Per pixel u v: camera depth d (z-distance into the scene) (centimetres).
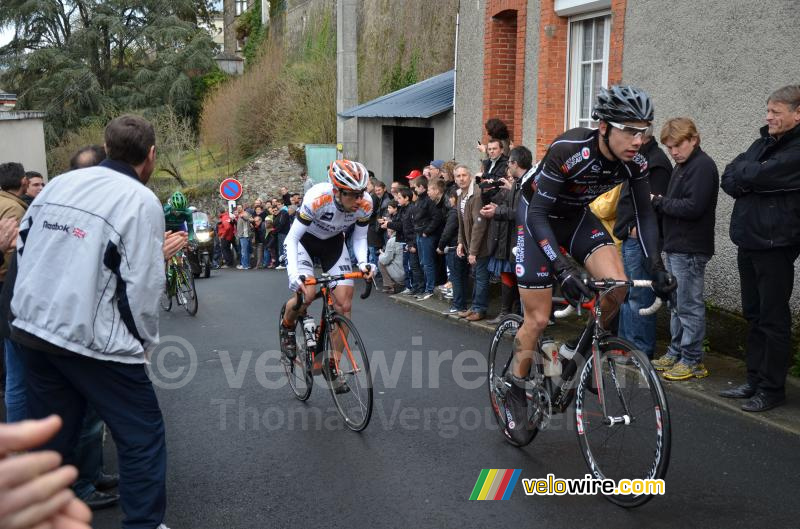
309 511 341
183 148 2903
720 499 335
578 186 355
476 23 1006
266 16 3662
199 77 3728
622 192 528
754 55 555
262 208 1734
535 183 358
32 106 3588
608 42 769
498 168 722
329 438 435
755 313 450
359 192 453
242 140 2789
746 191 435
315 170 2330
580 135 343
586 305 353
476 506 339
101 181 285
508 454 400
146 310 284
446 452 406
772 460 374
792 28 524
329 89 2441
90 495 355
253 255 1802
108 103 3619
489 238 700
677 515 322
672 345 521
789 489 342
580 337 370
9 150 1385
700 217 479
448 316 780
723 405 447
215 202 2525
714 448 392
